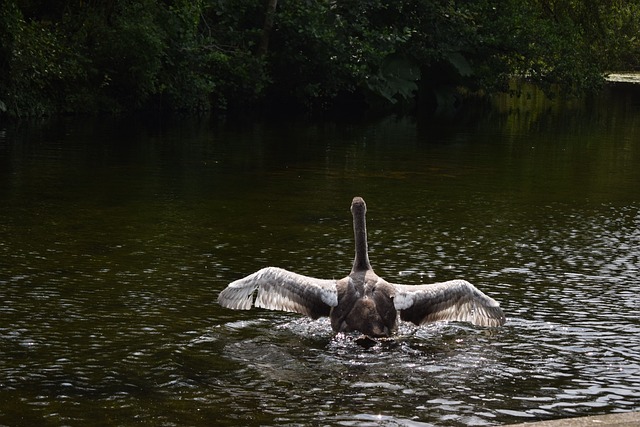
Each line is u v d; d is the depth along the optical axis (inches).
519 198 636.7
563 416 270.4
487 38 1478.8
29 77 1072.8
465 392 286.8
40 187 625.9
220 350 320.2
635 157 882.1
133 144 879.1
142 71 1154.0
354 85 1397.6
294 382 292.7
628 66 2433.6
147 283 397.7
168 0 1269.7
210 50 1261.1
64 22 1163.3
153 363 307.3
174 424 259.8
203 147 875.4
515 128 1166.3
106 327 341.4
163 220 528.7
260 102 1405.0
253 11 1346.0
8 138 886.4
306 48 1339.8
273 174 719.1
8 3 1041.5
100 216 535.2
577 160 852.0
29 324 342.6
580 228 536.7
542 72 1535.4
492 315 325.1
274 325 347.6
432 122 1232.2
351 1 1378.0
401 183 693.3
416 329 343.9
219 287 394.3
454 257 456.4
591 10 1760.6
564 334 343.3
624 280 419.5
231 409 271.1
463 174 748.6
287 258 445.4
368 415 268.2
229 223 525.0
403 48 1446.9
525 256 462.3
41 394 280.1
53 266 421.7
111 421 261.1
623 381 298.8
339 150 886.4
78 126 1020.5
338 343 322.3
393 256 455.2
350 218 551.2
